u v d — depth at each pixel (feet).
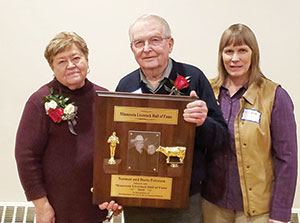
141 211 4.78
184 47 7.63
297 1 7.34
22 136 4.58
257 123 4.63
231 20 7.50
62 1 7.50
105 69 7.75
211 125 4.30
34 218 7.84
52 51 4.44
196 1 7.45
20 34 7.61
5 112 7.91
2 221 7.81
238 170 4.75
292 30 7.45
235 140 4.71
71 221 4.83
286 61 7.58
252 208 4.74
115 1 7.49
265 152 4.72
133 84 4.69
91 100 4.83
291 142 4.56
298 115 7.75
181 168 4.11
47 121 4.61
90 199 4.84
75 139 4.67
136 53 4.32
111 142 4.04
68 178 4.71
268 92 4.71
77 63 4.51
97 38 7.63
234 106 4.89
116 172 4.15
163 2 7.47
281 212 4.60
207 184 5.08
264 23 7.47
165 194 4.22
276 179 4.70
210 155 5.00
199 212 4.75
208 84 4.63
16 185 8.16
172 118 4.00
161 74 4.53
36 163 4.66
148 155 4.11
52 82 4.76
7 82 7.80
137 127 4.04
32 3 7.49
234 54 4.72
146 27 4.20
